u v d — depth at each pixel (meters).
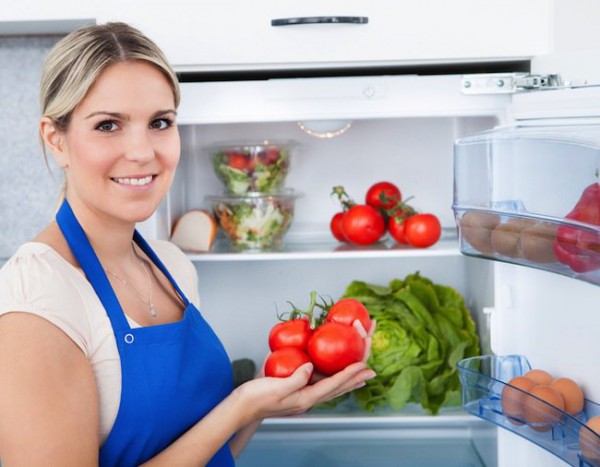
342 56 1.65
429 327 1.91
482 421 1.90
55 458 0.99
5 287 1.05
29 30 1.84
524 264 1.23
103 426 1.11
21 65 1.97
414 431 2.10
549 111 1.29
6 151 2.00
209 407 1.22
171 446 1.13
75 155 1.10
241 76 1.82
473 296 2.04
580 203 1.06
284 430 2.10
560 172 1.11
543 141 1.15
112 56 1.07
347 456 1.97
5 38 1.96
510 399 1.29
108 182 1.11
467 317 1.97
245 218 1.84
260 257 1.79
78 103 1.07
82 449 1.01
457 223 1.38
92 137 1.08
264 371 1.26
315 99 1.69
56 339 1.02
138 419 1.11
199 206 2.12
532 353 1.49
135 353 1.12
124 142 1.09
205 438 1.13
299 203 2.12
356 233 1.87
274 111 1.69
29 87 1.98
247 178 1.85
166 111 1.12
